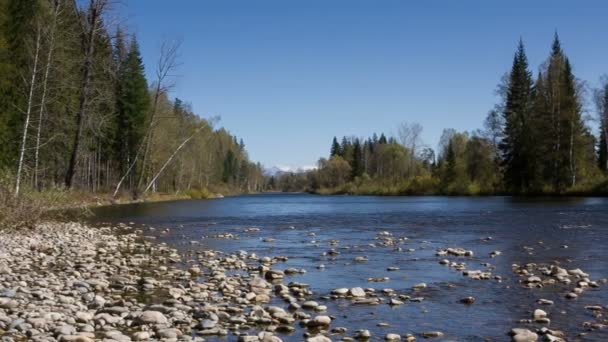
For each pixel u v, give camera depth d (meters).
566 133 60.38
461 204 47.72
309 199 81.81
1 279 11.23
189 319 8.43
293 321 8.48
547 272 12.55
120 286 11.16
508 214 32.50
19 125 37.47
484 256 15.46
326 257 15.74
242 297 10.18
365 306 9.52
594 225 24.20
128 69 61.91
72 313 8.62
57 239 19.22
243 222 30.23
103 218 32.75
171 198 72.19
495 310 9.16
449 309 9.26
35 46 33.34
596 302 9.59
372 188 106.44
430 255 15.89
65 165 47.69
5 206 19.50
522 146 66.19
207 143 100.62
